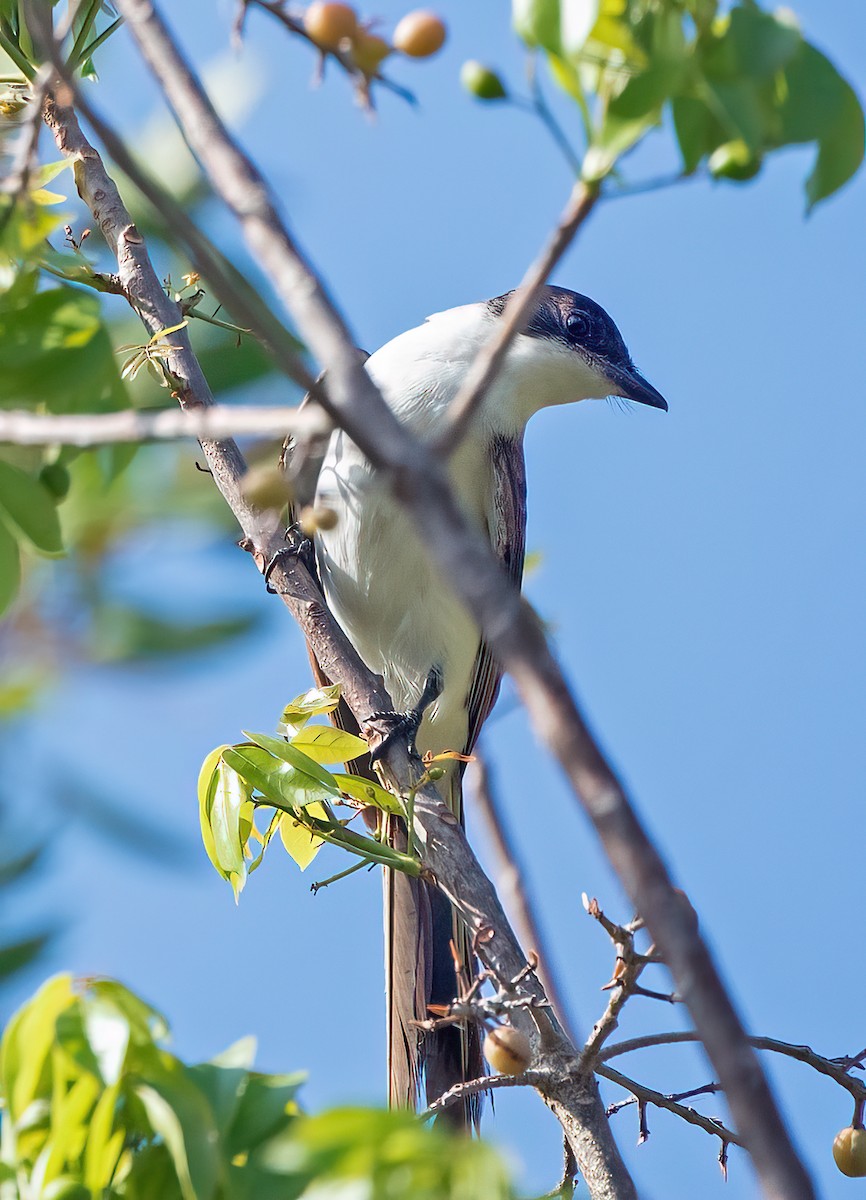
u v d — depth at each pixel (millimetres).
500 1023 5824
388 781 7703
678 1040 5574
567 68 3689
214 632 4961
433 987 8352
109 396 5582
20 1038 4508
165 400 6672
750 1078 2695
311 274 3721
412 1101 7930
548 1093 5605
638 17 3707
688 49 3744
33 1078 4500
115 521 5227
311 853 7133
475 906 6766
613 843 2816
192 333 6684
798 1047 6078
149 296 6789
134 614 4941
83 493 5344
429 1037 8094
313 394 3559
